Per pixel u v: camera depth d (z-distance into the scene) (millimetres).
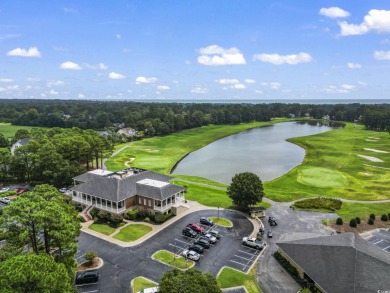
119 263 48250
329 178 99562
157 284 43000
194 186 90250
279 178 101125
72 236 38688
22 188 83625
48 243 38938
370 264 40875
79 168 88812
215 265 48094
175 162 126750
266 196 81125
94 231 59156
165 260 49156
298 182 95688
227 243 55156
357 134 192750
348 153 135750
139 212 65188
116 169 110312
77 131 138875
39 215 35656
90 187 68375
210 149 161375
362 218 66062
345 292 38312
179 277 32531
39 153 85875
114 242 54938
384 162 119250
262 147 165375
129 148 154250
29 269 26266
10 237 36844
